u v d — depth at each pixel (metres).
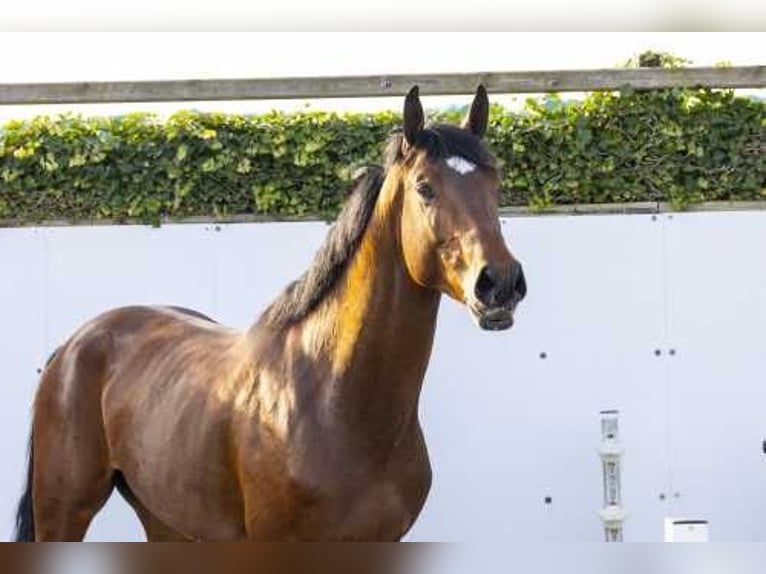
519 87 6.62
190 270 6.78
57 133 6.71
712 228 6.69
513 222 6.71
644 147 6.64
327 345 4.12
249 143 6.68
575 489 6.66
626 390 6.69
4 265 6.78
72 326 6.79
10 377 6.77
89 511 5.16
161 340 5.05
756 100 6.62
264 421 4.18
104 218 6.83
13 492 6.71
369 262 4.04
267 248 6.77
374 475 4.06
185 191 6.70
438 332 6.68
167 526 5.12
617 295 6.70
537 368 6.69
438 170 3.83
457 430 6.69
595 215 6.70
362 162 6.16
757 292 6.69
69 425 5.12
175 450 4.54
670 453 6.66
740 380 6.68
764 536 6.62
